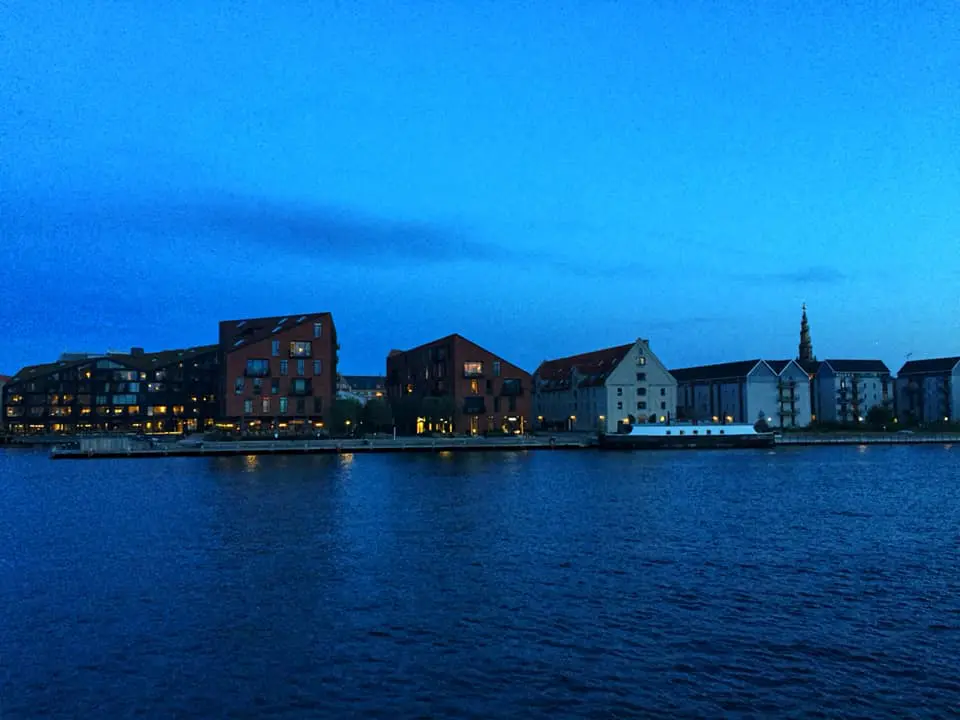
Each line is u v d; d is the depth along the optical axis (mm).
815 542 39844
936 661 22641
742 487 64125
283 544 39094
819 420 165875
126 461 93688
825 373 168750
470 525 44688
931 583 31344
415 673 21938
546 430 155250
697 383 168000
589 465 86312
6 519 47188
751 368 153500
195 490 61688
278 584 31188
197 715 19344
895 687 20859
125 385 151125
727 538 40875
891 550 37875
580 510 50531
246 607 28047
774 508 51688
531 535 41625
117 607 28016
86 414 149500
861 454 106375
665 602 28609
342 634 25141
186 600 28922
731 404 156625
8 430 147250
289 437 117625
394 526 44312
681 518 47375
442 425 130875
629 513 49281
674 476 73500
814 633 25094
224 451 102250
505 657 23094
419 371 145000
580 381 147500
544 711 19531
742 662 22625
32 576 32562
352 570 33531
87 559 35750
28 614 27203
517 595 29547
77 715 19328
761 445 117688
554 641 24438
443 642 24375
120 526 44500
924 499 56594
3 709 19609
